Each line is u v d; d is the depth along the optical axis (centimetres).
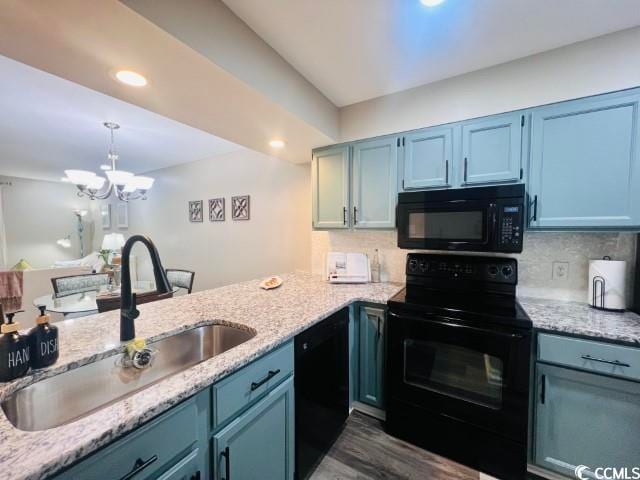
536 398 139
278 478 119
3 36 97
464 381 152
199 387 81
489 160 169
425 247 181
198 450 85
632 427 121
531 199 158
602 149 142
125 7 85
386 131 204
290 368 125
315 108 191
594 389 127
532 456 142
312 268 273
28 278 324
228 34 122
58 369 90
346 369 179
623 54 139
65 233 626
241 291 202
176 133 296
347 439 172
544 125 154
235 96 145
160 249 480
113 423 63
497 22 132
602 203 142
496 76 168
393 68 170
